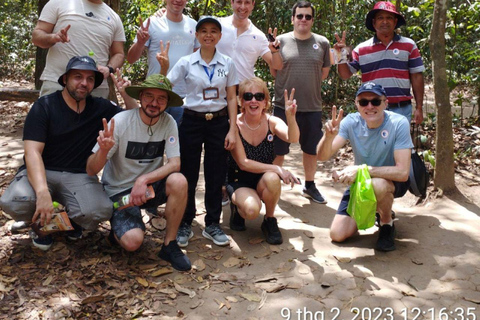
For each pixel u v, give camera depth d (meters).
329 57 4.47
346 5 8.97
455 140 5.87
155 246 3.53
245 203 3.51
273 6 8.41
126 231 3.13
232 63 3.54
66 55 3.61
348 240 3.73
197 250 3.54
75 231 3.42
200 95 3.47
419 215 4.13
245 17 4.02
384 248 3.51
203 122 3.51
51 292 2.86
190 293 2.99
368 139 3.62
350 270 3.27
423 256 3.44
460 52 6.83
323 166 5.48
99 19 3.68
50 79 3.64
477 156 5.32
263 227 3.75
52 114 3.16
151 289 3.02
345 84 9.04
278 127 3.67
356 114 3.72
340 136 3.72
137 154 3.25
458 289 3.04
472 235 3.72
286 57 4.34
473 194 4.40
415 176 3.75
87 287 2.95
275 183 3.51
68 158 3.28
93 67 3.12
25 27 12.04
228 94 3.56
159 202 3.31
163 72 3.50
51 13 3.59
